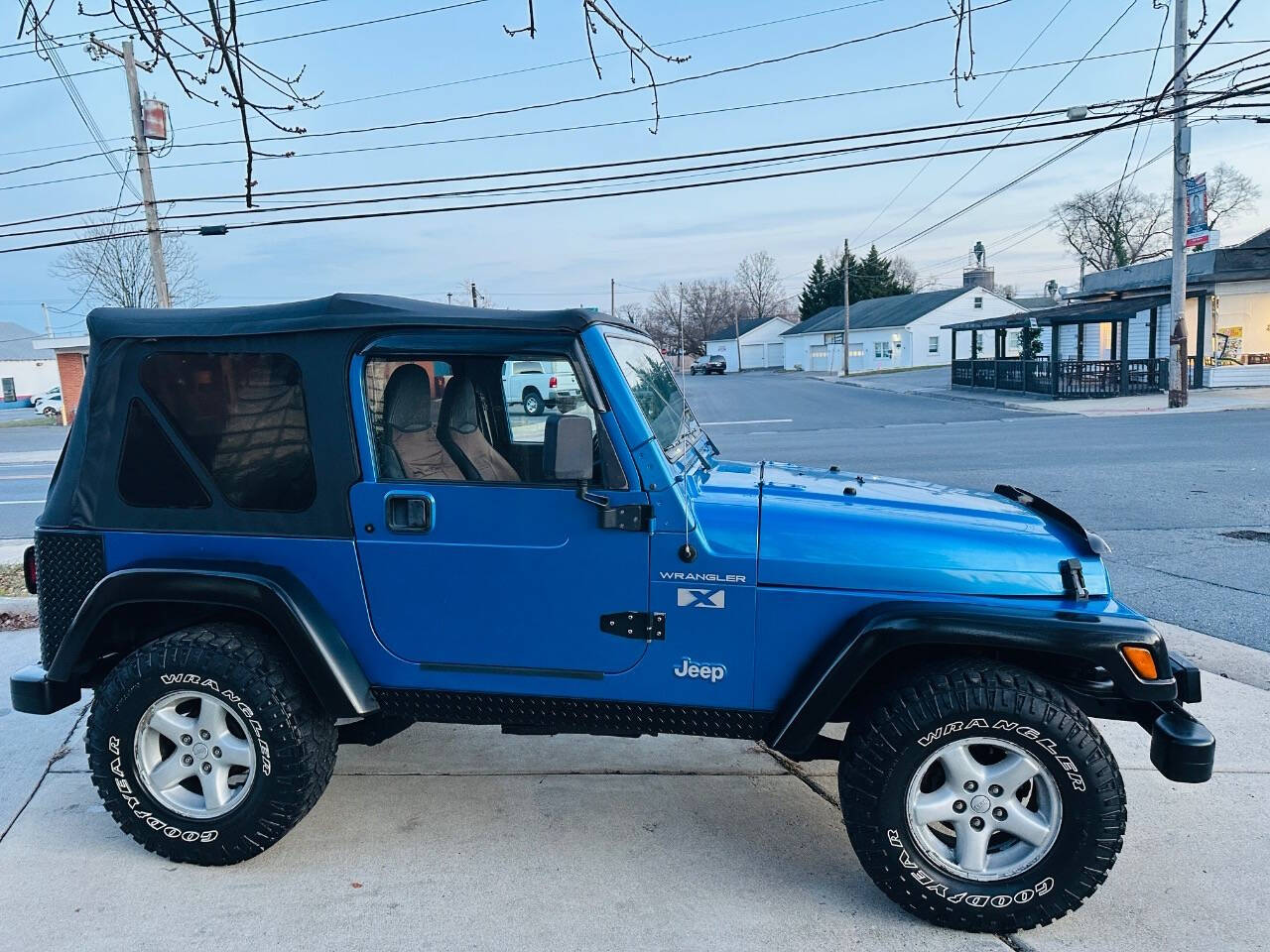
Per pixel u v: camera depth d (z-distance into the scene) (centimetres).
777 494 331
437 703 319
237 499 321
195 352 320
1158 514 906
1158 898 300
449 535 308
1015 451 1488
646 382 345
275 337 315
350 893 306
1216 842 334
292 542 317
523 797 377
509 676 313
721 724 306
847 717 309
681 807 368
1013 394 3000
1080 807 273
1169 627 561
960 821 283
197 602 311
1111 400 2542
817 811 364
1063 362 2719
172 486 325
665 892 306
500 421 340
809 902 300
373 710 319
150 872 321
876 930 285
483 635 311
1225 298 2820
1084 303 3412
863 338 6309
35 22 376
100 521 329
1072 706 278
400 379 317
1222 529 834
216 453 321
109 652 339
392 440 315
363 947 277
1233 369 2653
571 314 296
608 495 296
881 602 291
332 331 310
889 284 8375
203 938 282
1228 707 452
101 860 330
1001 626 276
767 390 4181
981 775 281
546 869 321
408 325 305
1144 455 1355
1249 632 552
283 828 317
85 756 422
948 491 371
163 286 1905
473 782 391
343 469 312
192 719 322
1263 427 1691
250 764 314
